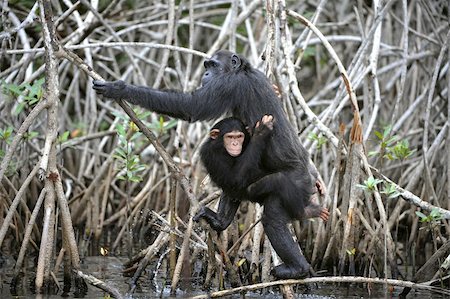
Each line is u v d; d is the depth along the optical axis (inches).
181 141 1210.6
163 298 771.4
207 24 1379.2
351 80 1028.5
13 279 799.7
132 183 1216.2
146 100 748.0
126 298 770.8
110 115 1413.6
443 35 1300.4
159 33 1437.0
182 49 970.7
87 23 1123.3
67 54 784.3
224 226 777.6
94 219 1107.9
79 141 1163.9
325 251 917.2
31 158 1159.0
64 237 795.4
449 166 983.6
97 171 1204.5
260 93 764.0
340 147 906.1
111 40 1348.4
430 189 1005.2
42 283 780.0
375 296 823.1
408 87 1314.0
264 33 1407.5
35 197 1098.7
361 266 898.7
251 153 731.4
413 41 1384.1
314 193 781.9
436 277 856.9
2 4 1098.7
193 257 853.8
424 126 1024.2
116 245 1052.5
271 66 871.1
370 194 921.5
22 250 799.7
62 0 1262.3
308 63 1628.9
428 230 1007.0
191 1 1144.8
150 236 1096.2
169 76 1489.9
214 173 747.4
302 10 1549.0
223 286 816.9
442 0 1277.1
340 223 902.4
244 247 886.4
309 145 1034.1
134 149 1172.5
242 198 754.2
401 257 1012.5
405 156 944.3
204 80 796.0
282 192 735.7
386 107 1346.0
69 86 1435.8
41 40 1090.1
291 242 736.3
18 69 1103.6
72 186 1207.6
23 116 1188.5
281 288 756.6
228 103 764.0
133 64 1245.1
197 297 733.9
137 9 1449.3
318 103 1299.2
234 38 1165.7
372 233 887.7
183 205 1093.8
